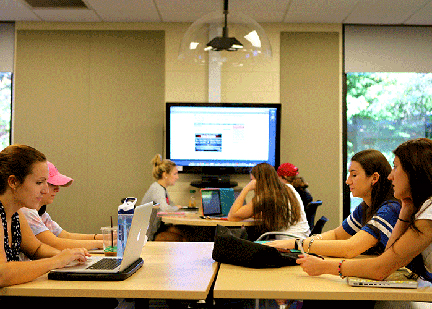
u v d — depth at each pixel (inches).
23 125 207.0
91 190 206.5
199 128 200.7
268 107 198.8
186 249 86.6
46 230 86.5
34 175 63.9
